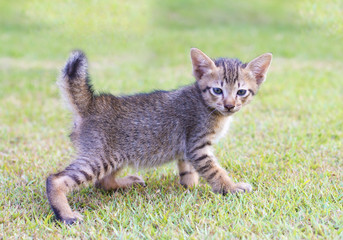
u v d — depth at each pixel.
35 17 2.14
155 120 0.91
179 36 2.00
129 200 0.88
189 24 2.27
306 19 1.90
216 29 2.15
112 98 0.92
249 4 2.74
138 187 0.93
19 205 0.88
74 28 2.02
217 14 2.51
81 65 0.89
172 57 1.71
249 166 0.96
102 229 0.83
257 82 0.94
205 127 0.91
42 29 2.03
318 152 1.00
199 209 0.85
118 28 2.06
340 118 1.12
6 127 1.13
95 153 0.88
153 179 0.96
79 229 0.83
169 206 0.87
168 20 2.33
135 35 2.00
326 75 1.40
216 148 1.03
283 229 0.81
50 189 0.85
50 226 0.83
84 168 0.87
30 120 1.18
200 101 0.92
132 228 0.82
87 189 0.92
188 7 2.64
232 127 1.11
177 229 0.82
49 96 1.30
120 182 0.94
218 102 0.91
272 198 0.87
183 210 0.85
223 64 0.93
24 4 2.31
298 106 1.19
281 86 1.31
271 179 0.92
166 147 0.92
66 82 0.89
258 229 0.81
